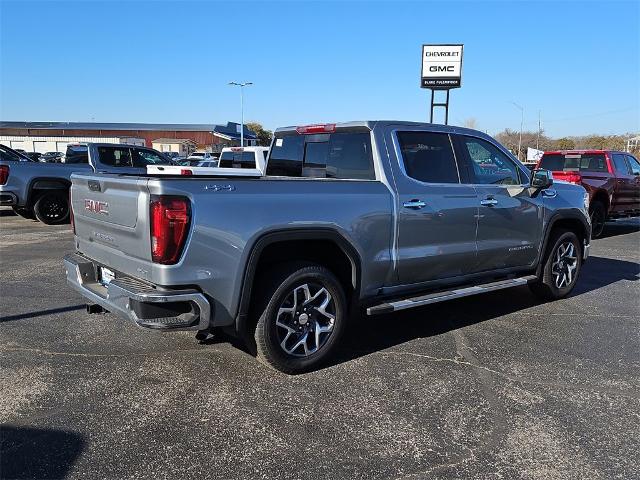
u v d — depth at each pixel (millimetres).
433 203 4918
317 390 4004
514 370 4449
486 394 3992
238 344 4879
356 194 4426
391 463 3092
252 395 3898
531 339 5207
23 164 12148
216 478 2920
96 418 3525
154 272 3607
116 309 3834
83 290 4355
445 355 4750
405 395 3947
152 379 4125
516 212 5723
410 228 4762
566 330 5496
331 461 3098
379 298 4770
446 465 3082
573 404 3857
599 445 3318
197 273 3658
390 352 4801
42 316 5574
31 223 12953
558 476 2992
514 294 6922
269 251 4254
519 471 3033
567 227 6773
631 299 6758
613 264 9117
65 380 4078
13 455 3080
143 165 14070
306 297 4246
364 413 3664
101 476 2908
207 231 3656
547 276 6344
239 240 3789
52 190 12547
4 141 72750
